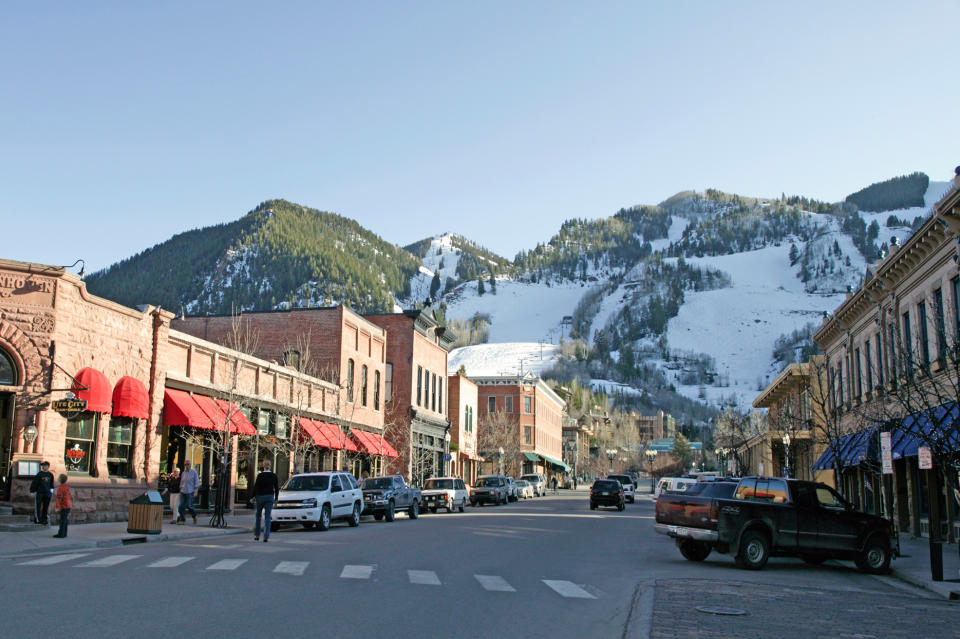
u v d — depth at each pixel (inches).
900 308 1170.0
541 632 411.2
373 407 2060.8
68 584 498.6
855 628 435.2
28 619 387.5
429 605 469.7
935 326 965.8
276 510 1051.3
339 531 1058.7
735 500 741.9
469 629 406.6
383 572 608.1
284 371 1542.8
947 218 936.3
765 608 492.7
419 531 1060.5
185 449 1245.7
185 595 467.5
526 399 3740.2
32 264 965.8
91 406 994.1
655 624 428.1
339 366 1828.2
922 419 986.1
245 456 1437.0
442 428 2539.4
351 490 1160.2
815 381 1801.2
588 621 449.7
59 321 975.0
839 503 769.6
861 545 756.0
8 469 933.2
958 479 802.2
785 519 740.0
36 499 879.7
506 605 485.1
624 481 2650.1
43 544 732.7
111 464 1077.1
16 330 952.9
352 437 1866.4
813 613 481.4
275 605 446.0
